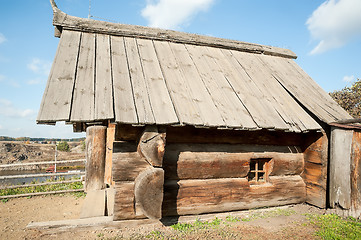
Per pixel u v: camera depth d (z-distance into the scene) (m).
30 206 5.62
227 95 4.75
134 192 3.57
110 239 3.35
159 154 3.49
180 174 4.08
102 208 4.42
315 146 4.98
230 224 4.11
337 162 4.77
